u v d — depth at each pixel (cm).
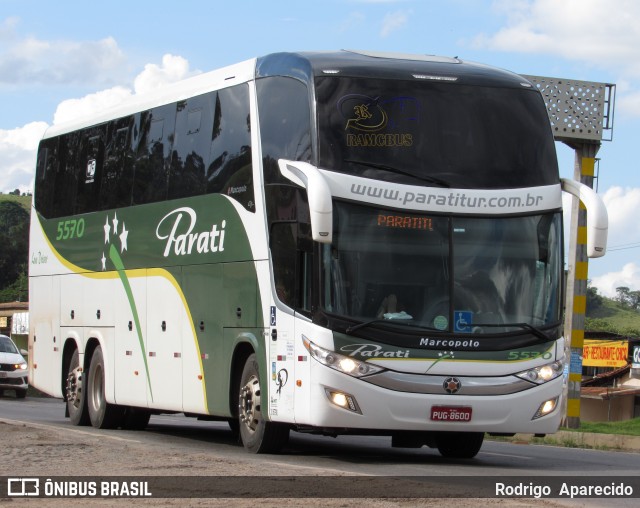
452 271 1384
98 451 1392
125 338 1911
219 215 1614
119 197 1958
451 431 1394
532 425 1399
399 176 1391
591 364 6644
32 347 2289
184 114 1761
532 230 1425
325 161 1375
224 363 1580
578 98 2819
